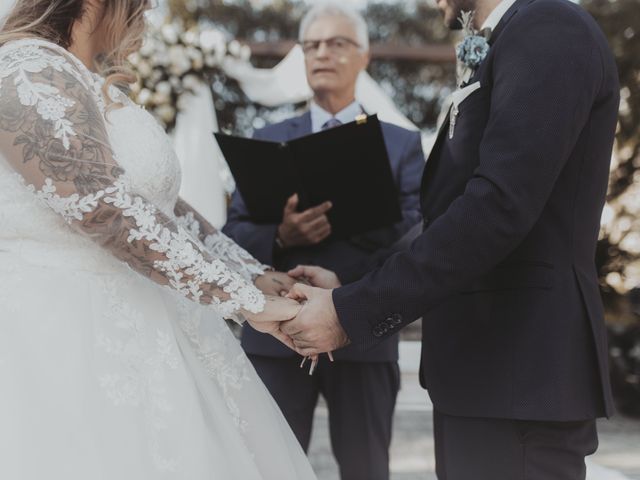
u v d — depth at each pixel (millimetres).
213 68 5430
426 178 1913
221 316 1917
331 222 2773
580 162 1707
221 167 6055
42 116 1535
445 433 1816
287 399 2885
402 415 5836
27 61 1578
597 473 4305
